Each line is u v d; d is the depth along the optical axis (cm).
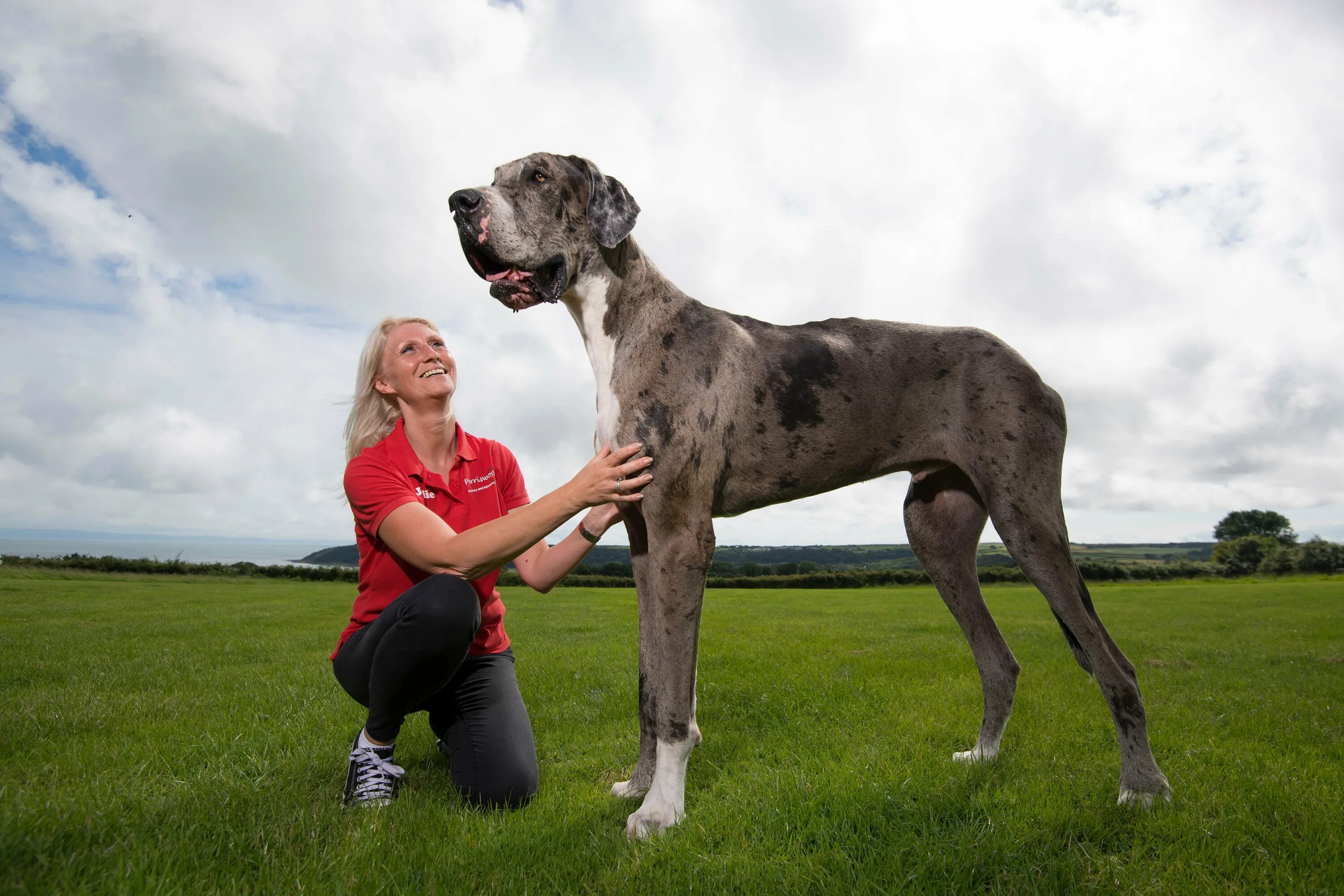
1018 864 191
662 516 250
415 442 285
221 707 411
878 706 402
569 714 401
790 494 286
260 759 284
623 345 272
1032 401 274
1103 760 295
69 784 243
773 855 198
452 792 258
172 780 252
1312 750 317
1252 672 578
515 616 1210
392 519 242
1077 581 265
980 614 305
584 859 199
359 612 265
